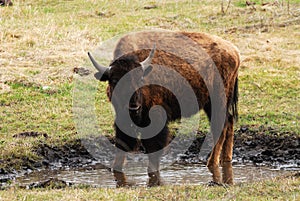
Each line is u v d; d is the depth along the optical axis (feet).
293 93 83.56
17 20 116.57
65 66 92.58
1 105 78.38
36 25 112.88
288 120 75.20
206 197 47.14
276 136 70.59
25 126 72.28
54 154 65.72
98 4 133.49
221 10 122.31
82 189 51.47
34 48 100.53
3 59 94.58
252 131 72.08
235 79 68.13
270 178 56.03
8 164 61.62
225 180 57.88
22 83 85.05
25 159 63.05
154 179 58.80
